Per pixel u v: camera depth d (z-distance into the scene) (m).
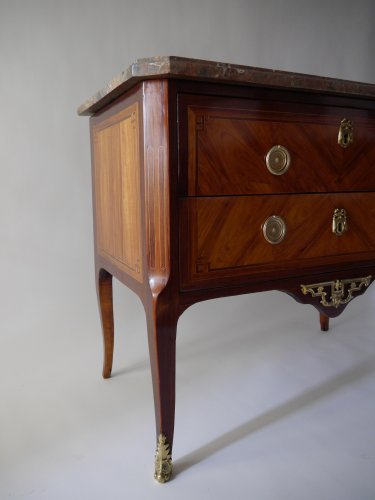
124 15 1.48
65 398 1.12
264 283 0.85
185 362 1.32
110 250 1.05
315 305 0.92
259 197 0.82
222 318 1.68
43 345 1.42
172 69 0.67
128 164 0.85
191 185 0.75
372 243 0.96
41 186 1.46
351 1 1.86
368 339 1.48
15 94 1.39
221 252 0.80
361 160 0.92
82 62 1.45
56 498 0.79
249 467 0.87
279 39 1.74
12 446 0.93
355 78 1.94
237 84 0.75
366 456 0.90
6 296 1.48
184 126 0.73
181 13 1.56
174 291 0.77
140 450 0.92
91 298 1.59
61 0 1.40
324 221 0.89
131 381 1.21
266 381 1.20
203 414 1.05
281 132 0.82
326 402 1.10
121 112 0.87
